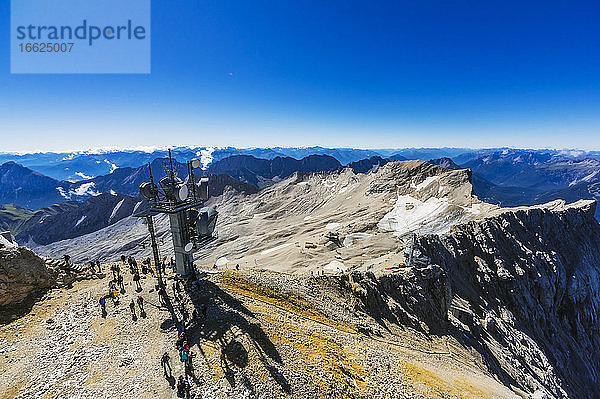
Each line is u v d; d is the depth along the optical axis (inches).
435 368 1589.6
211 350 1000.2
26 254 1366.9
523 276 4234.7
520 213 5162.4
